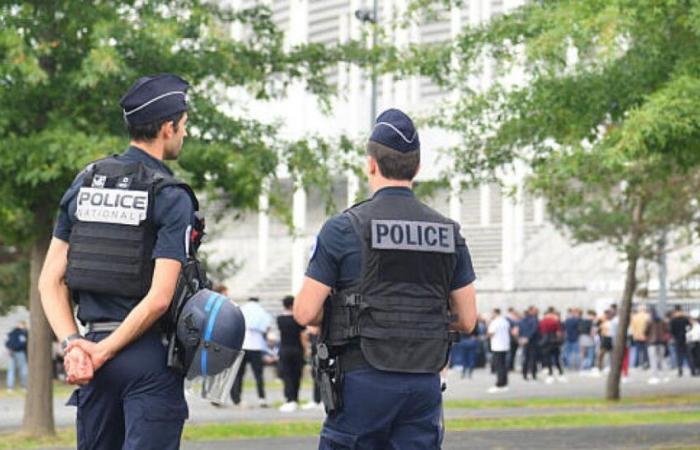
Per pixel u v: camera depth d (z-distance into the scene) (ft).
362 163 75.61
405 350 23.35
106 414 21.98
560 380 153.79
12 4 65.36
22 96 64.85
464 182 83.71
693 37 58.18
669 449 61.31
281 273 256.93
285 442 67.21
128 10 68.18
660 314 185.37
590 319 178.60
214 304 21.40
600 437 68.74
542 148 75.61
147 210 21.81
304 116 208.23
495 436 69.87
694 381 149.28
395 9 76.79
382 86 208.95
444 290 23.88
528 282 231.09
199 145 68.74
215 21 73.20
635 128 54.49
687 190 104.06
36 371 69.56
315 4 223.10
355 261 23.43
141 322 21.25
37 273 69.62
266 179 73.56
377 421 23.32
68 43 66.49
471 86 83.97
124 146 63.67
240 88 73.87
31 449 64.28
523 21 74.43
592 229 114.42
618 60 62.03
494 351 129.90
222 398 21.48
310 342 102.68
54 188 66.74
